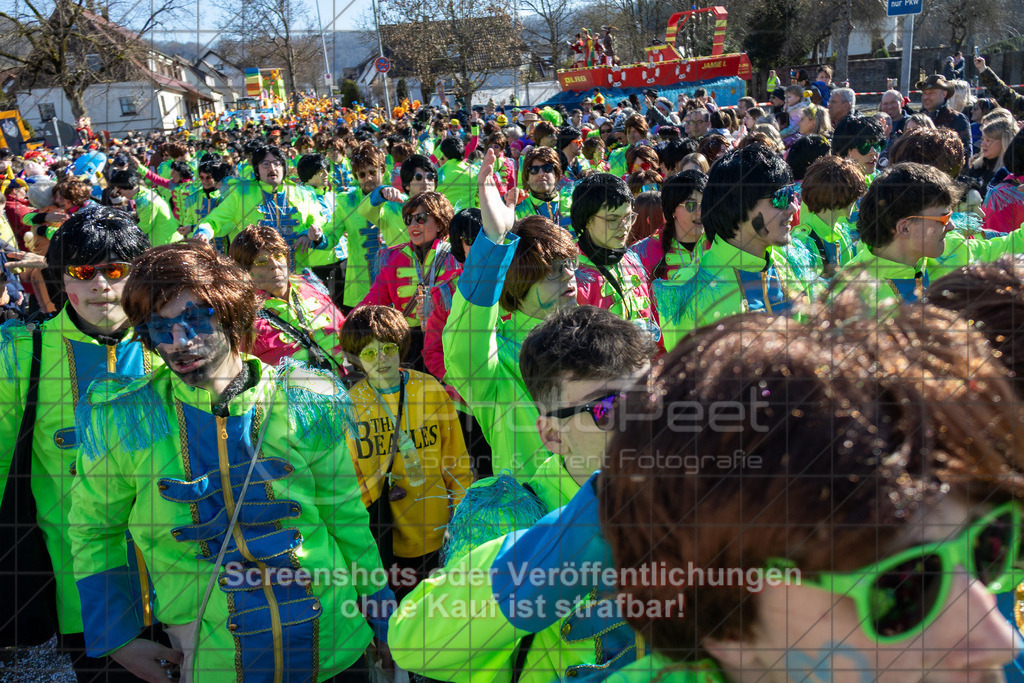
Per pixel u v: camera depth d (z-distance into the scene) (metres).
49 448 2.04
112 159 8.42
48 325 2.05
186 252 1.57
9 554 2.03
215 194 6.73
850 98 6.23
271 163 5.11
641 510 0.90
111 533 1.72
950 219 2.28
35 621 2.05
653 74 11.95
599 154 8.23
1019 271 1.16
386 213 4.93
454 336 1.86
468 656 1.27
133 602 1.76
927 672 0.86
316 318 2.65
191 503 1.62
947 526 0.83
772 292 2.03
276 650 1.63
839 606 0.84
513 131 8.65
